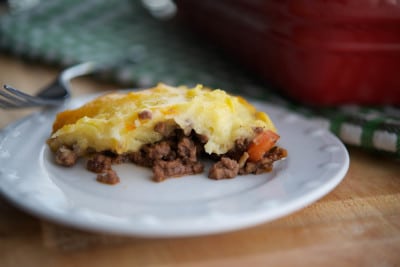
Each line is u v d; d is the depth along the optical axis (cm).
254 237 31
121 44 60
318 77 43
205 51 59
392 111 45
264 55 47
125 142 36
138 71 52
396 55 42
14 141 38
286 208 30
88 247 30
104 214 30
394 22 41
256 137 36
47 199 31
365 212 33
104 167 35
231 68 54
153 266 29
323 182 33
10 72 55
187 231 28
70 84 53
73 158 36
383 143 39
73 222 29
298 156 37
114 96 38
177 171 35
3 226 31
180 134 37
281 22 43
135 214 30
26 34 61
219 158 37
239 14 48
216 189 34
